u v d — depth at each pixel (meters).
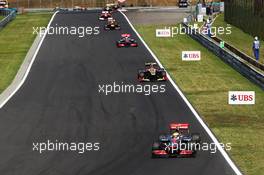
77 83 158.88
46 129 113.00
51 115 124.38
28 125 116.62
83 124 115.94
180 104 131.00
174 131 96.38
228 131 109.56
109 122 116.75
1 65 194.38
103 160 92.25
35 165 90.81
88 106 131.62
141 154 94.75
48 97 142.88
